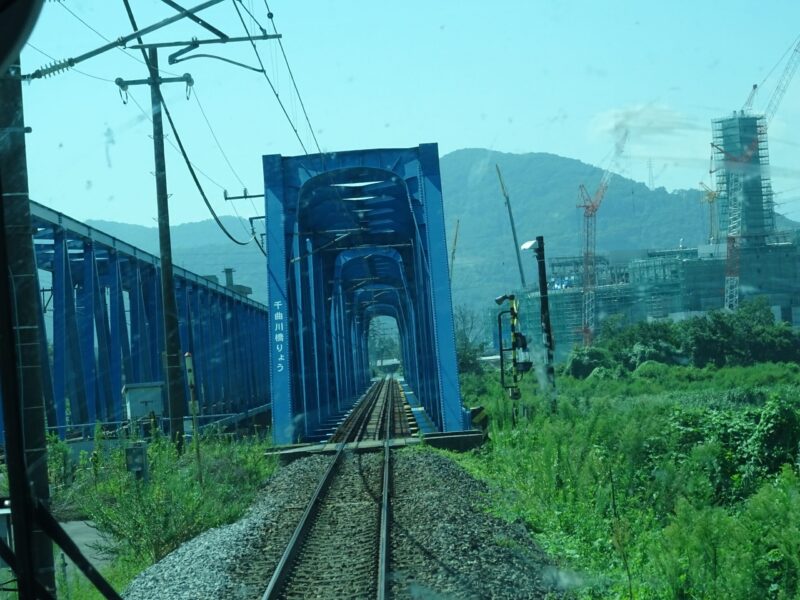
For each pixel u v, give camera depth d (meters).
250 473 19.05
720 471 14.26
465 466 20.34
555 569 10.16
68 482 18.03
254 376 56.44
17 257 7.75
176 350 20.38
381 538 11.50
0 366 4.05
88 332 27.25
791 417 14.90
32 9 3.77
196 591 9.62
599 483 13.44
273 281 26.52
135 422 21.62
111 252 30.44
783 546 8.55
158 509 12.66
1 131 7.75
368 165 27.17
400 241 41.34
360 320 90.19
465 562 10.41
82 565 4.02
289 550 11.12
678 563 8.62
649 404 27.03
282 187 26.98
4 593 5.30
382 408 46.94
